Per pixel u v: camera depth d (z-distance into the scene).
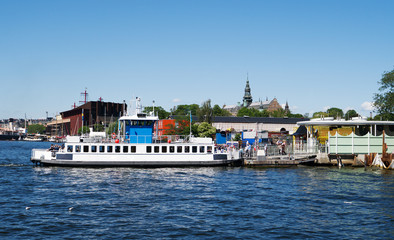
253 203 30.89
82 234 22.41
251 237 22.11
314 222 25.33
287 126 155.25
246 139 87.62
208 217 26.41
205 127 112.06
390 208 29.25
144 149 52.53
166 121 116.06
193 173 48.44
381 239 22.02
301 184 40.38
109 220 25.42
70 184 39.38
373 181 42.53
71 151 52.81
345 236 22.48
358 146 57.00
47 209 28.36
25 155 91.94
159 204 30.28
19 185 38.72
